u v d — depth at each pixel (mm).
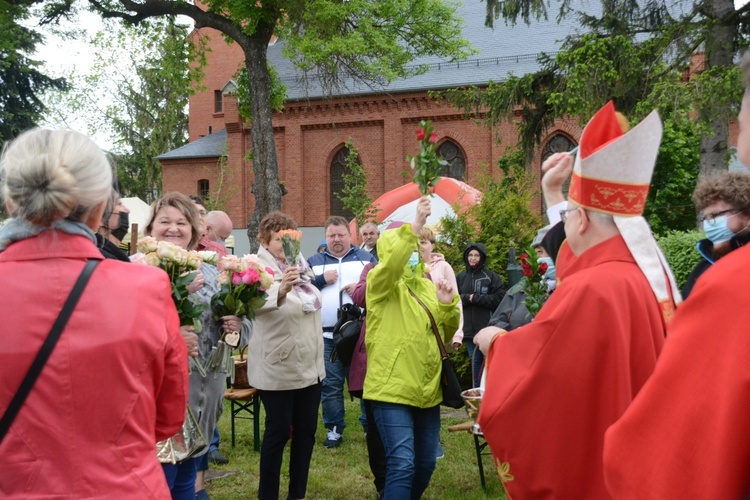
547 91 16328
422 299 4309
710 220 3330
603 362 1972
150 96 41094
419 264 4383
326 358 6906
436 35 22766
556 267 2389
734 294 1134
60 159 1781
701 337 1157
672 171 17141
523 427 2035
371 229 8594
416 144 30812
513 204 10422
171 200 3832
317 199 32031
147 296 1876
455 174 30031
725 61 13320
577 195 2178
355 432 7465
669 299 2104
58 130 1871
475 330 7953
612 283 2014
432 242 6777
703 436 1124
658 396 1196
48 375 1711
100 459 1733
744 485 1110
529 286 3930
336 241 7039
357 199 15430
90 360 1741
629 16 14969
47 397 1709
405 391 4066
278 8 21641
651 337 2002
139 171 42188
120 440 1775
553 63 16375
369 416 5035
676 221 17578
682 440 1147
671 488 1146
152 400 1875
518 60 31500
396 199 20000
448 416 8133
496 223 10375
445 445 6859
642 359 1984
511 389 2053
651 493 1168
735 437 1095
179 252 3117
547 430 2010
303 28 22125
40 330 1728
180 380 1979
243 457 6500
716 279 1167
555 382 1999
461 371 9156
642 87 13852
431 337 4207
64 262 1807
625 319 1983
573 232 2217
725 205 3252
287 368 4641
